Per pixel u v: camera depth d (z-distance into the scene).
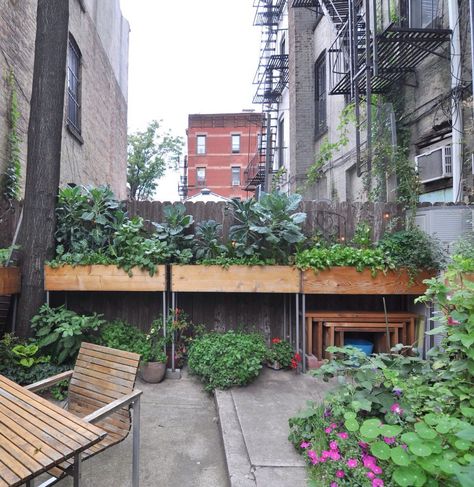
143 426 3.16
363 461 1.93
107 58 11.52
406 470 1.70
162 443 2.90
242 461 2.43
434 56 5.84
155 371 4.04
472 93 4.83
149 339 4.27
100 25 10.62
